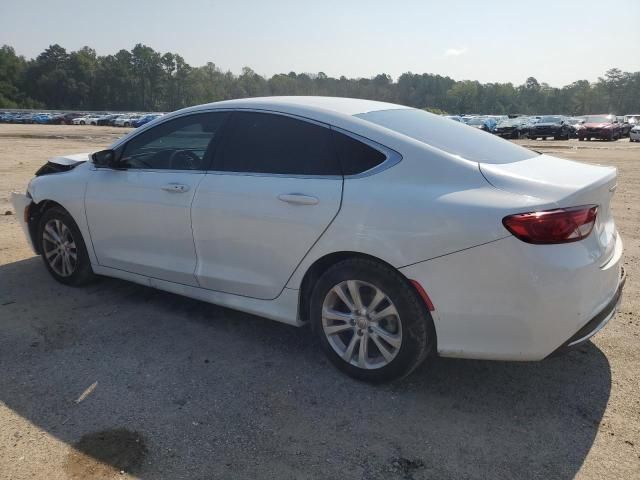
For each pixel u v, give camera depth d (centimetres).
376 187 304
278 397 310
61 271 480
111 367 342
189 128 389
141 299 454
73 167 469
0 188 1019
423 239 284
